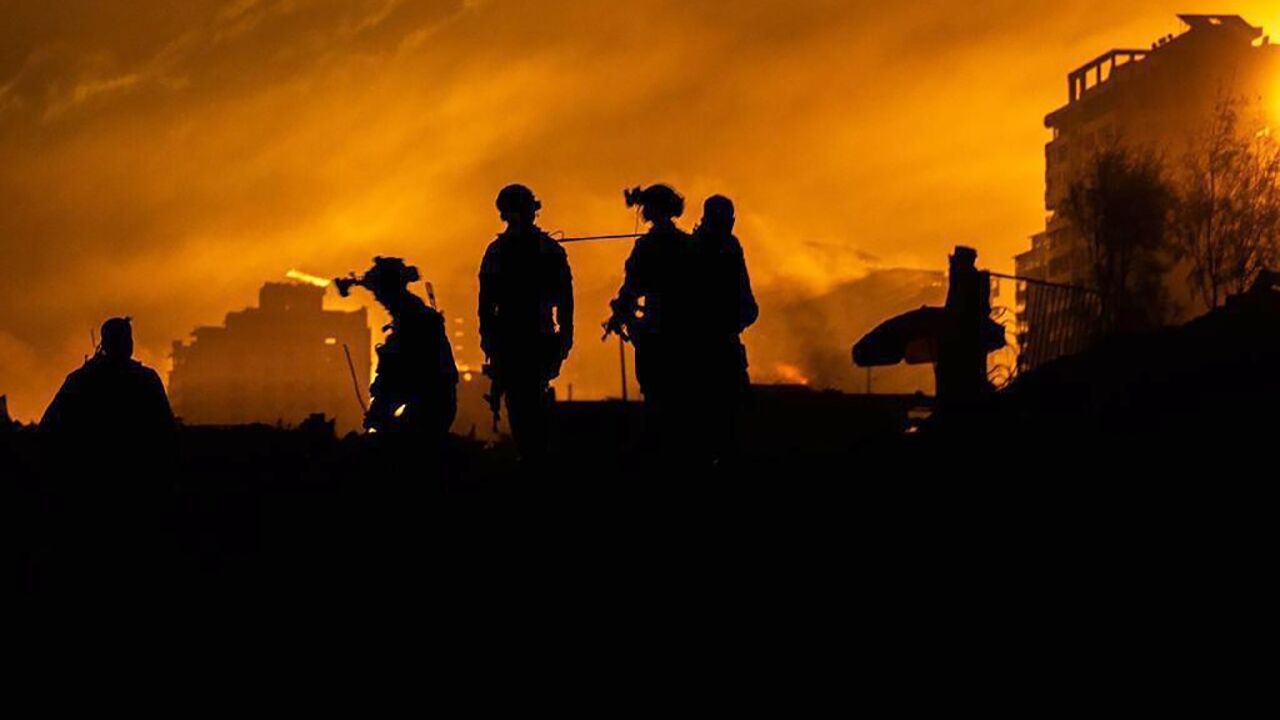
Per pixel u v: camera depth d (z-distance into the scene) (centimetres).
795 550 3906
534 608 3650
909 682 2934
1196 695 2656
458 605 3734
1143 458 4091
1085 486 3981
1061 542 3594
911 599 3409
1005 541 3706
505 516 4447
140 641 3716
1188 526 3497
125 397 4147
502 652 3359
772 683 3017
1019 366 7675
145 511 4169
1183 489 3753
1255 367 4684
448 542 4316
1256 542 3312
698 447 4222
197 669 3478
